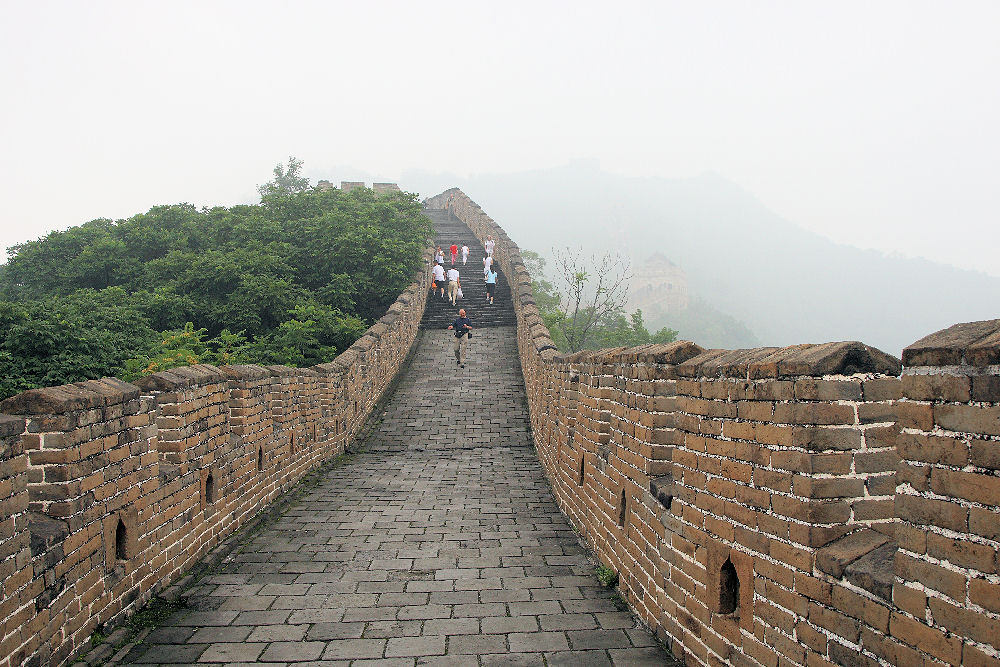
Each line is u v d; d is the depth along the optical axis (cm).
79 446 424
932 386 239
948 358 233
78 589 419
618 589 559
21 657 357
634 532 521
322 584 571
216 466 674
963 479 226
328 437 1204
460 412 1560
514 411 1570
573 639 457
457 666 413
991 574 215
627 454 552
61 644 398
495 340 2180
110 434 466
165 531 554
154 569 531
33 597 370
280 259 1894
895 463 318
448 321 2361
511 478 1079
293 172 3494
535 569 620
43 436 407
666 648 441
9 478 350
